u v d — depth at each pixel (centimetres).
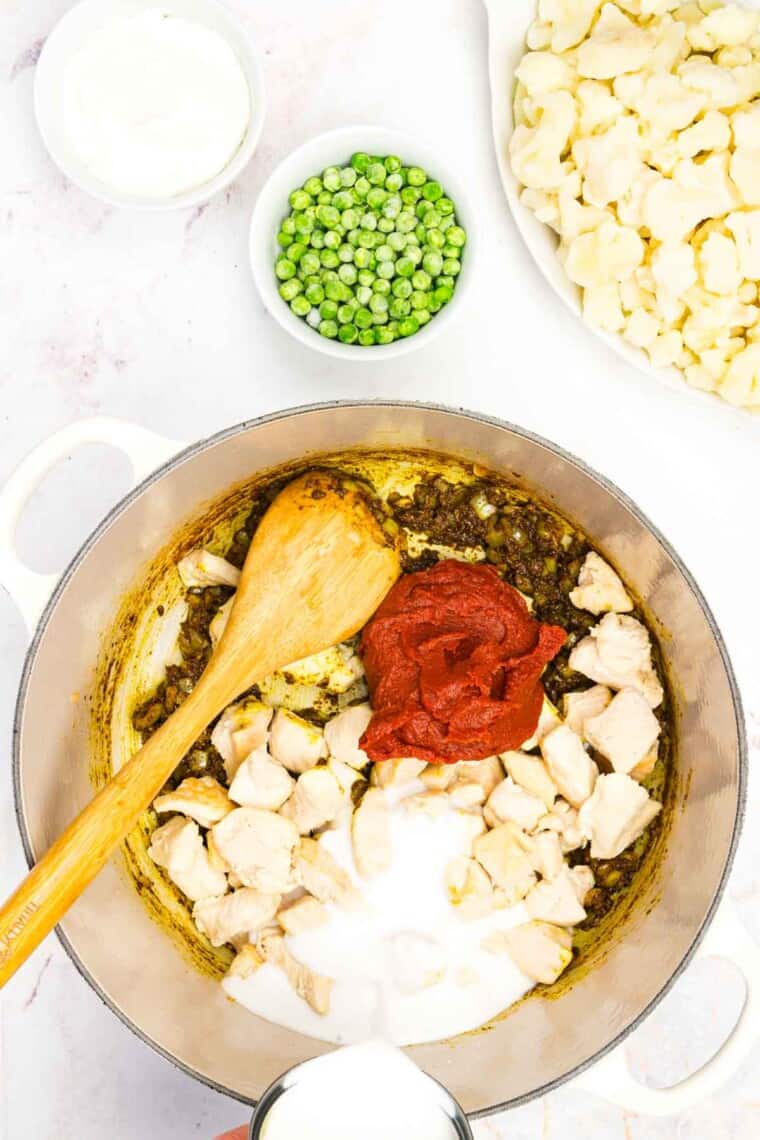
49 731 68
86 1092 76
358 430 69
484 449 70
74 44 72
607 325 73
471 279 72
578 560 74
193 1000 71
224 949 74
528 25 72
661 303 71
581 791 72
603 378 75
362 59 75
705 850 68
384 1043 64
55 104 72
